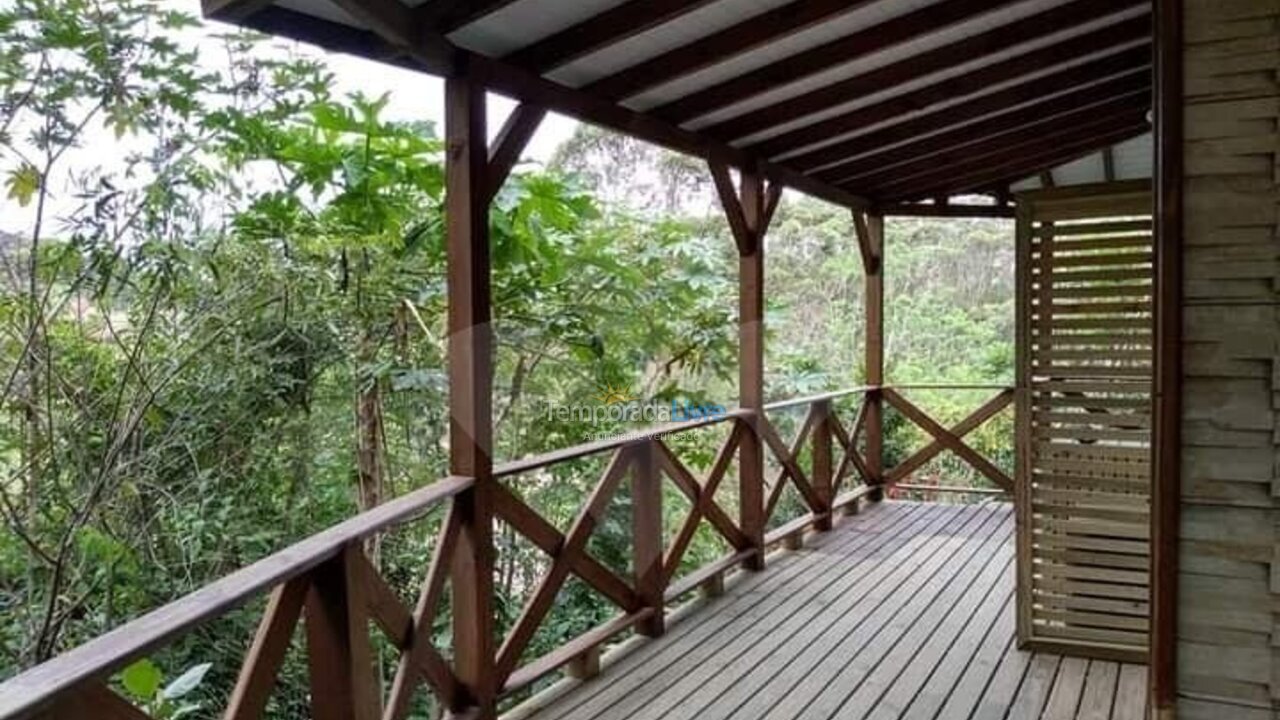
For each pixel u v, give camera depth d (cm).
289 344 432
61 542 393
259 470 439
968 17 292
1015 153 534
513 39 273
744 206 453
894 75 354
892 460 762
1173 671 156
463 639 281
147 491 425
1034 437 351
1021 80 387
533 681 306
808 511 581
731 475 495
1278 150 147
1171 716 157
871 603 421
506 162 284
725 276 500
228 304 428
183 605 155
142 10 385
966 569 479
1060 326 343
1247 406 150
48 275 404
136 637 140
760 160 454
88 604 407
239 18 213
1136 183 325
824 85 371
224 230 412
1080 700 309
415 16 241
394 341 434
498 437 353
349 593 210
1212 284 151
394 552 429
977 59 338
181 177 393
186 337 429
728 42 289
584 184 448
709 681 328
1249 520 151
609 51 294
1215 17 150
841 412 684
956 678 329
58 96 373
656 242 437
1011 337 1191
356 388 425
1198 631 155
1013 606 415
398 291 420
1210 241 151
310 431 441
